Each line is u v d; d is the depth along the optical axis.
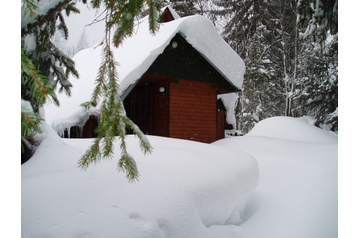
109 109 1.82
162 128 9.34
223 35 20.84
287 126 9.30
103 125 1.80
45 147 3.00
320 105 13.24
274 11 20.12
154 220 1.92
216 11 20.41
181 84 9.48
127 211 1.95
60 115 8.09
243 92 19.33
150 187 2.27
